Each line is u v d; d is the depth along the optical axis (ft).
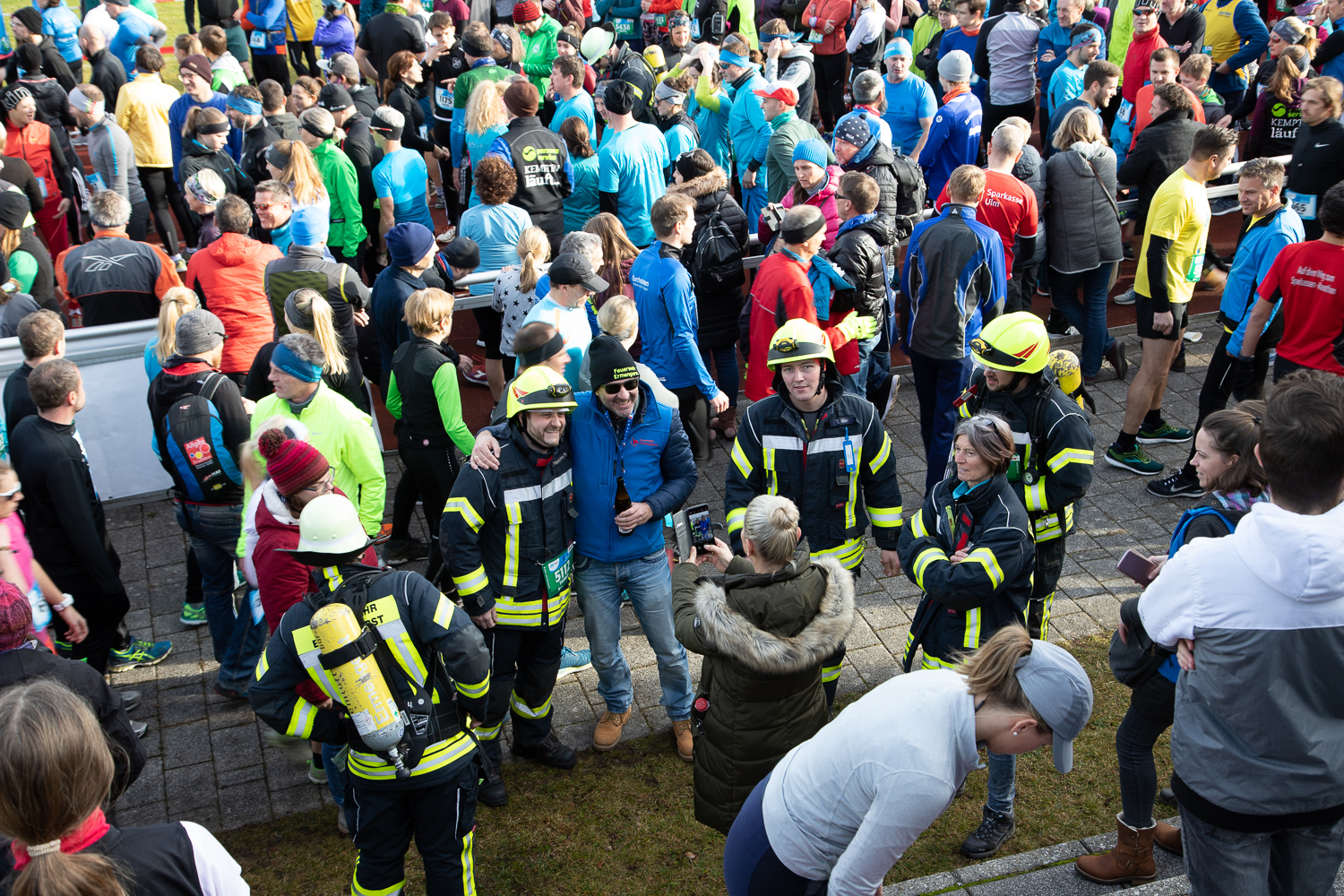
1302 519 8.23
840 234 20.48
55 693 6.69
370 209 30.04
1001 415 14.49
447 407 18.16
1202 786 9.03
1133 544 20.92
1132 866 12.42
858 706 9.14
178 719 17.35
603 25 46.50
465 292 23.20
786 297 19.29
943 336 20.01
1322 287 17.89
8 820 6.42
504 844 14.58
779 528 11.64
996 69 36.35
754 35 43.19
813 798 9.28
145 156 33.71
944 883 12.78
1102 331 25.49
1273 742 8.54
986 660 8.68
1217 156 20.65
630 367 14.24
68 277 22.26
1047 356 14.07
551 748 16.01
